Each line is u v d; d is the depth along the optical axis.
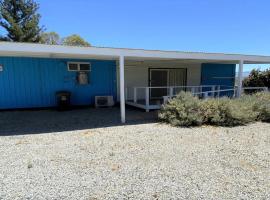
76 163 3.47
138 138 4.95
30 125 6.36
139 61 11.01
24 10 19.58
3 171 3.17
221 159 3.66
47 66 9.31
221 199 2.44
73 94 9.92
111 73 10.57
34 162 3.52
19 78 8.93
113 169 3.23
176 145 4.43
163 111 6.97
